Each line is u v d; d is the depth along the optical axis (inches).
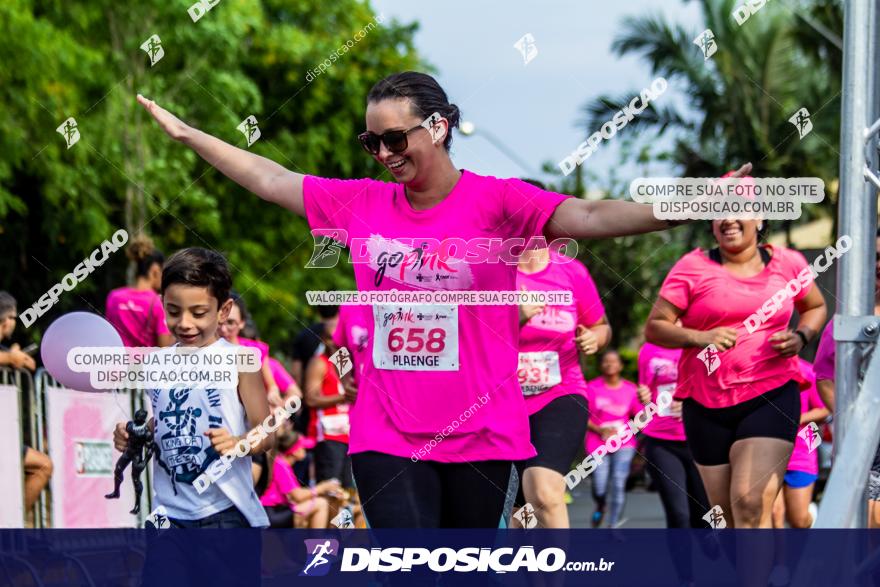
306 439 322.0
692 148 642.8
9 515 227.5
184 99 521.7
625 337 665.0
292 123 649.0
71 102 448.1
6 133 420.2
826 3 647.8
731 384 209.0
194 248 170.1
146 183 481.1
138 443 174.2
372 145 149.7
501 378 152.2
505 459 151.4
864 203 177.3
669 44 635.5
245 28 558.9
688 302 214.7
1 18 418.9
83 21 473.7
